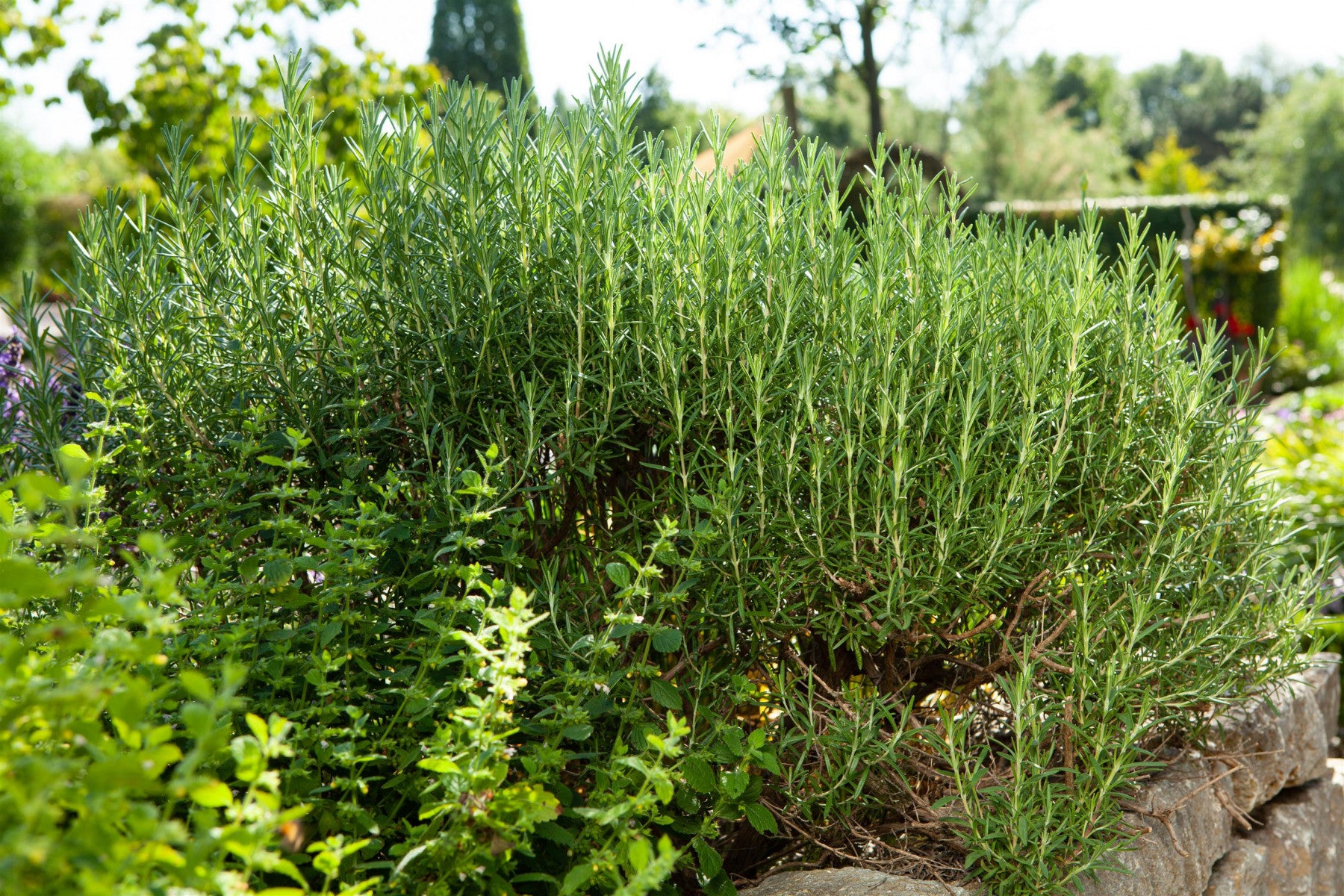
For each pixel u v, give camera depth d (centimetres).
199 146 614
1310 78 2362
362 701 163
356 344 176
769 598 180
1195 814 208
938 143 2034
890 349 172
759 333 180
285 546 176
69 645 119
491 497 164
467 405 186
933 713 200
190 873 102
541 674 169
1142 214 204
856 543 176
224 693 97
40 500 109
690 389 181
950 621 189
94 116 636
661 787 136
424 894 139
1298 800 257
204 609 153
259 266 179
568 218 179
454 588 178
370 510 161
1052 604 195
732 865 200
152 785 94
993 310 190
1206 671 197
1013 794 170
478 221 177
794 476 178
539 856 164
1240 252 1190
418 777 150
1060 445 179
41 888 91
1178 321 214
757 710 202
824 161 188
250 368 182
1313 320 1226
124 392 184
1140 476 200
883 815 199
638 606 186
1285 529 228
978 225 204
